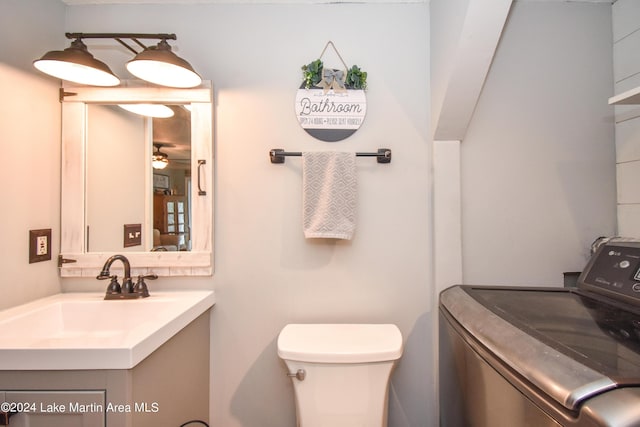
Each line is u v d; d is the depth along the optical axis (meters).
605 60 1.28
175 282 1.30
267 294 1.30
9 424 0.77
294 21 1.31
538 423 0.56
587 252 1.27
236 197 1.30
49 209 1.22
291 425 1.29
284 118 1.30
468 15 0.97
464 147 1.28
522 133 1.28
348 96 1.30
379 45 1.30
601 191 1.28
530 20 1.28
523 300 0.94
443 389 1.08
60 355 0.77
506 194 1.28
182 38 1.31
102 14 1.31
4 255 1.06
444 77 1.13
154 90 1.27
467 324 0.85
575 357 0.56
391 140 1.30
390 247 1.30
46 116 1.21
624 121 1.24
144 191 1.29
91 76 1.17
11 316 1.02
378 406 1.03
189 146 1.28
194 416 1.16
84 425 0.77
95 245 1.28
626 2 1.22
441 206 1.25
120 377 0.77
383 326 1.23
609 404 0.45
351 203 1.22
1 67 1.05
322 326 1.23
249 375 1.30
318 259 1.30
